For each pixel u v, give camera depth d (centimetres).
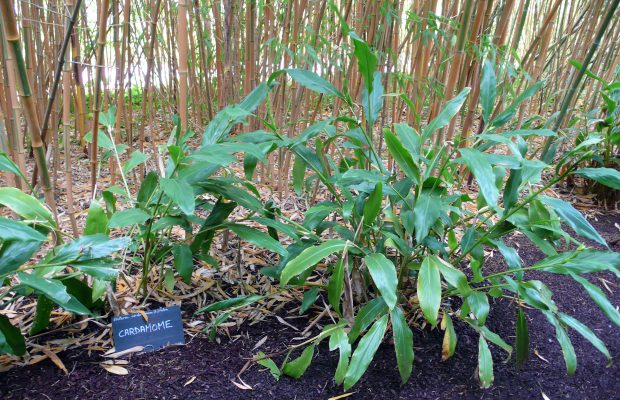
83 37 203
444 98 124
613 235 168
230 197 101
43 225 89
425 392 91
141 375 92
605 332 113
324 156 116
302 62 166
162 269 116
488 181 76
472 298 86
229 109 98
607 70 239
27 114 90
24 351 86
